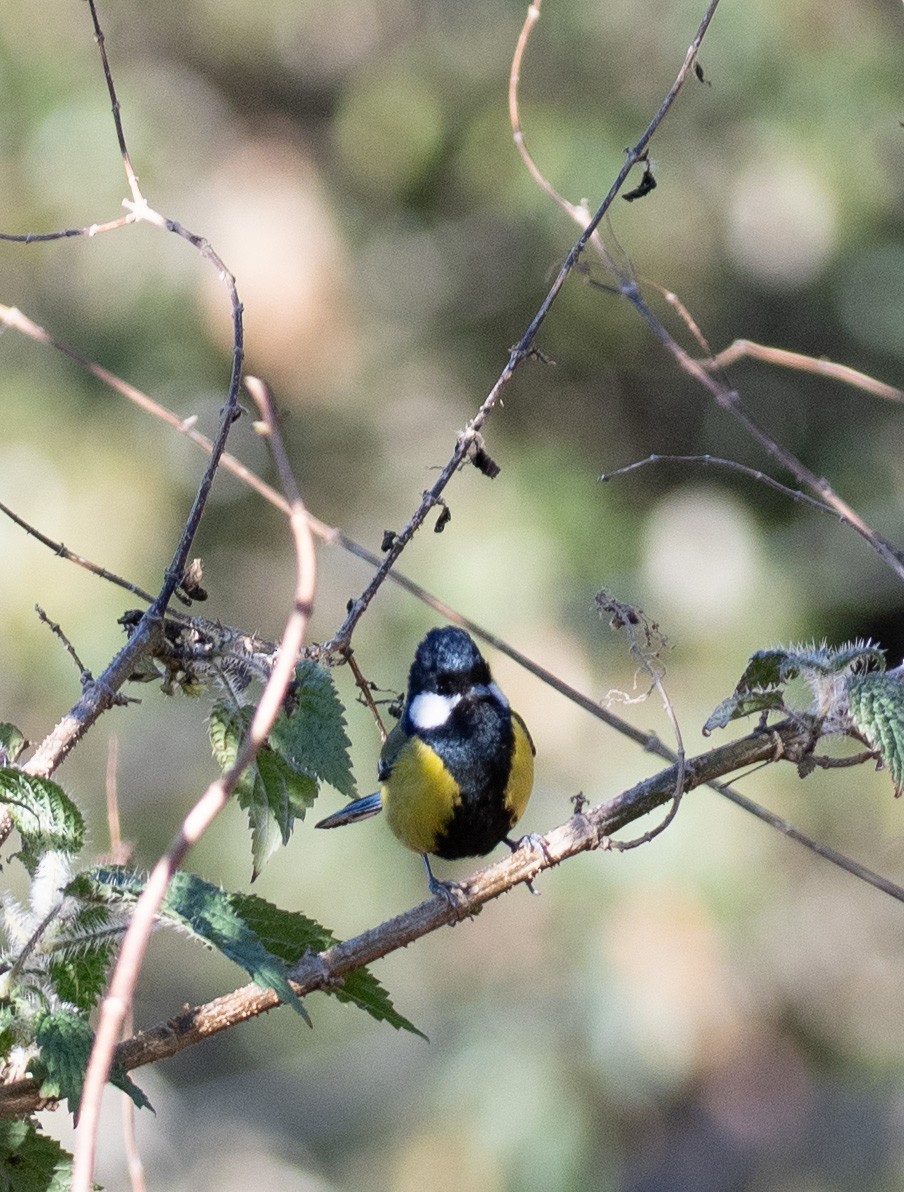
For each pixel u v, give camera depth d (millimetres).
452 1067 11945
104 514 12062
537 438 13539
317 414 13445
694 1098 11688
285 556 13602
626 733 4477
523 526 12406
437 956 12547
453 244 13875
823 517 13312
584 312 13312
